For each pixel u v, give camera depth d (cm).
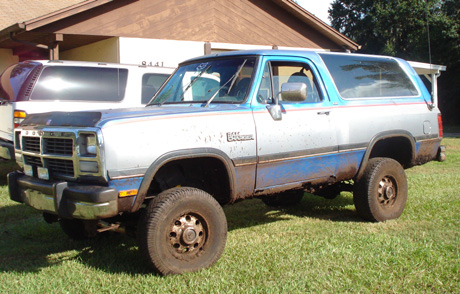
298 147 493
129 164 382
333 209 663
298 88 454
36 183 417
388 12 3400
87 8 1164
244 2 1503
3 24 1349
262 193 482
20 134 462
